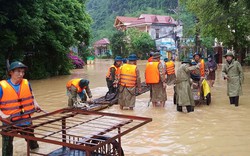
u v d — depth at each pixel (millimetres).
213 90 13148
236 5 13781
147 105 10227
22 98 5176
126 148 5977
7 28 17391
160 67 9656
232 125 7539
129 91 9438
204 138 6559
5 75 16641
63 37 21406
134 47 52125
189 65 9148
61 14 21672
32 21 17266
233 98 10062
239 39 26500
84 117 8008
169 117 8469
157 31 58406
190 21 56844
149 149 5914
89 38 26656
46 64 22062
